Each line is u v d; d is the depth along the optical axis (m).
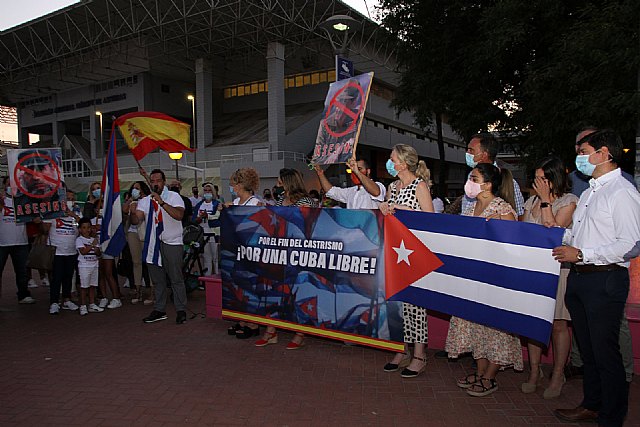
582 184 5.02
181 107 48.34
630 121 9.32
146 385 4.45
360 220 4.81
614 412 3.32
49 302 8.25
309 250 5.16
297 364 4.94
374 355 5.20
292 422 3.68
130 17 38.22
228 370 4.79
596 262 3.20
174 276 6.57
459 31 14.55
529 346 4.21
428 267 4.31
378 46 41.34
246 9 32.88
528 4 11.31
